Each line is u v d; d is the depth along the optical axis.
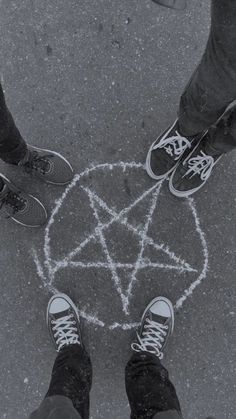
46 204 2.33
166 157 2.21
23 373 2.33
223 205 2.34
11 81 2.35
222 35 1.28
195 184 2.25
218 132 1.91
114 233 2.33
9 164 2.33
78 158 2.34
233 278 2.34
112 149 2.34
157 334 2.26
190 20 2.35
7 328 2.33
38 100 2.35
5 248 2.32
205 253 2.34
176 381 2.34
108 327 2.32
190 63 2.36
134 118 2.35
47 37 2.36
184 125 1.91
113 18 2.36
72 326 2.28
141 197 2.34
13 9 2.35
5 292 2.33
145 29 2.35
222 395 2.34
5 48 2.35
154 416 1.67
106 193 2.34
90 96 2.35
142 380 1.92
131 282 2.32
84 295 2.32
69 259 2.33
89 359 2.15
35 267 2.32
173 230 2.33
